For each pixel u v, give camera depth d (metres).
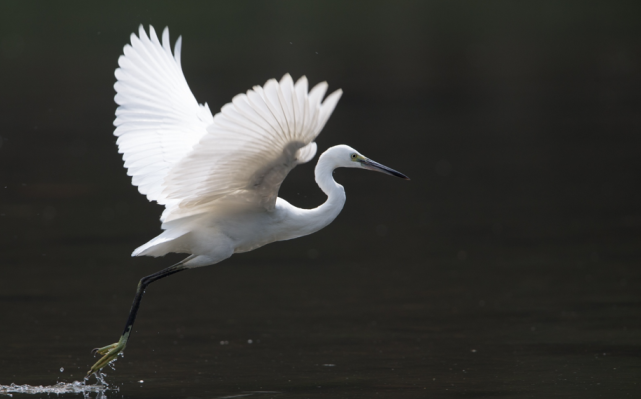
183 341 9.70
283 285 12.23
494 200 17.53
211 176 7.11
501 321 10.26
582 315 10.40
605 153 21.44
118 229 15.54
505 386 7.96
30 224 15.85
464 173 19.95
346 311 10.82
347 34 40.66
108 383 8.20
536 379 8.16
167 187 7.14
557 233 14.83
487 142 23.17
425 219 16.25
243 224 8.19
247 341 9.65
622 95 29.14
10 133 24.53
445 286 11.90
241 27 40.81
